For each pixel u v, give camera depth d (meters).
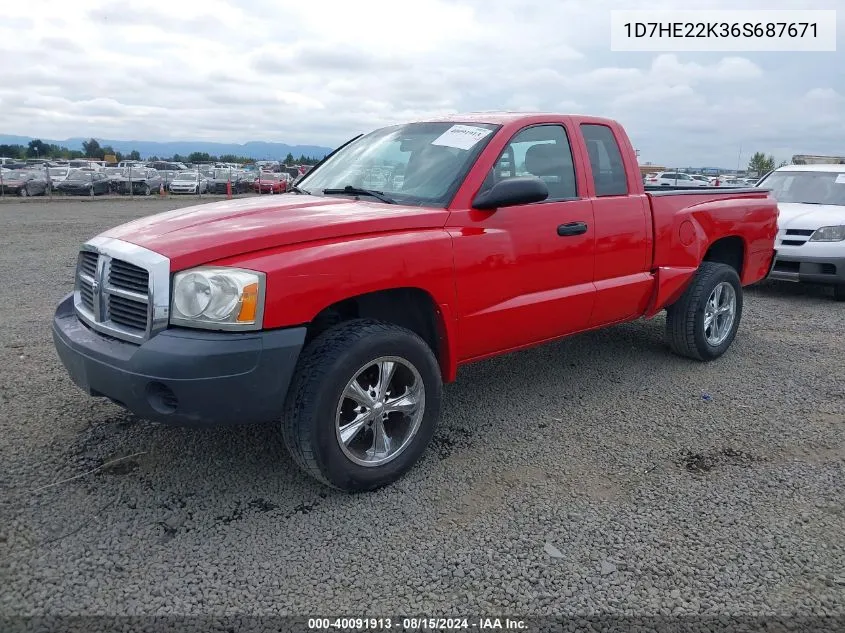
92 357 3.05
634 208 4.68
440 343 3.66
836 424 4.25
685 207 5.12
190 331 2.87
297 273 2.95
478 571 2.73
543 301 4.09
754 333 6.54
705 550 2.89
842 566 2.80
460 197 3.70
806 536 3.01
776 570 2.76
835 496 3.36
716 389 4.87
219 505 3.17
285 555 2.81
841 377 5.18
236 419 2.92
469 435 4.04
